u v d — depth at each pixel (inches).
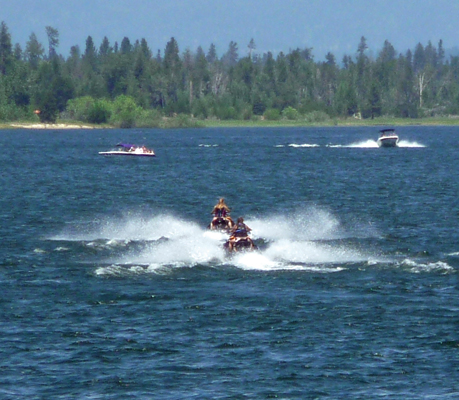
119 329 3858.3
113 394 3139.8
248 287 4601.4
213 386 3211.1
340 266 5128.0
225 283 4694.9
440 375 3307.1
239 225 5482.3
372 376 3304.6
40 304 4261.8
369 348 3602.4
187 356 3516.2
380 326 3890.3
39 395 3129.9
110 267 5036.9
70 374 3324.3
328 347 3614.7
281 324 3924.7
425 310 4141.2
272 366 3403.1
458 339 3700.8
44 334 3784.5
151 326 3900.1
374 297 4382.4
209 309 4168.3
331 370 3363.7
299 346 3627.0
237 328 3873.0
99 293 4468.5
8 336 3752.5
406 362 3442.4
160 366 3408.0
